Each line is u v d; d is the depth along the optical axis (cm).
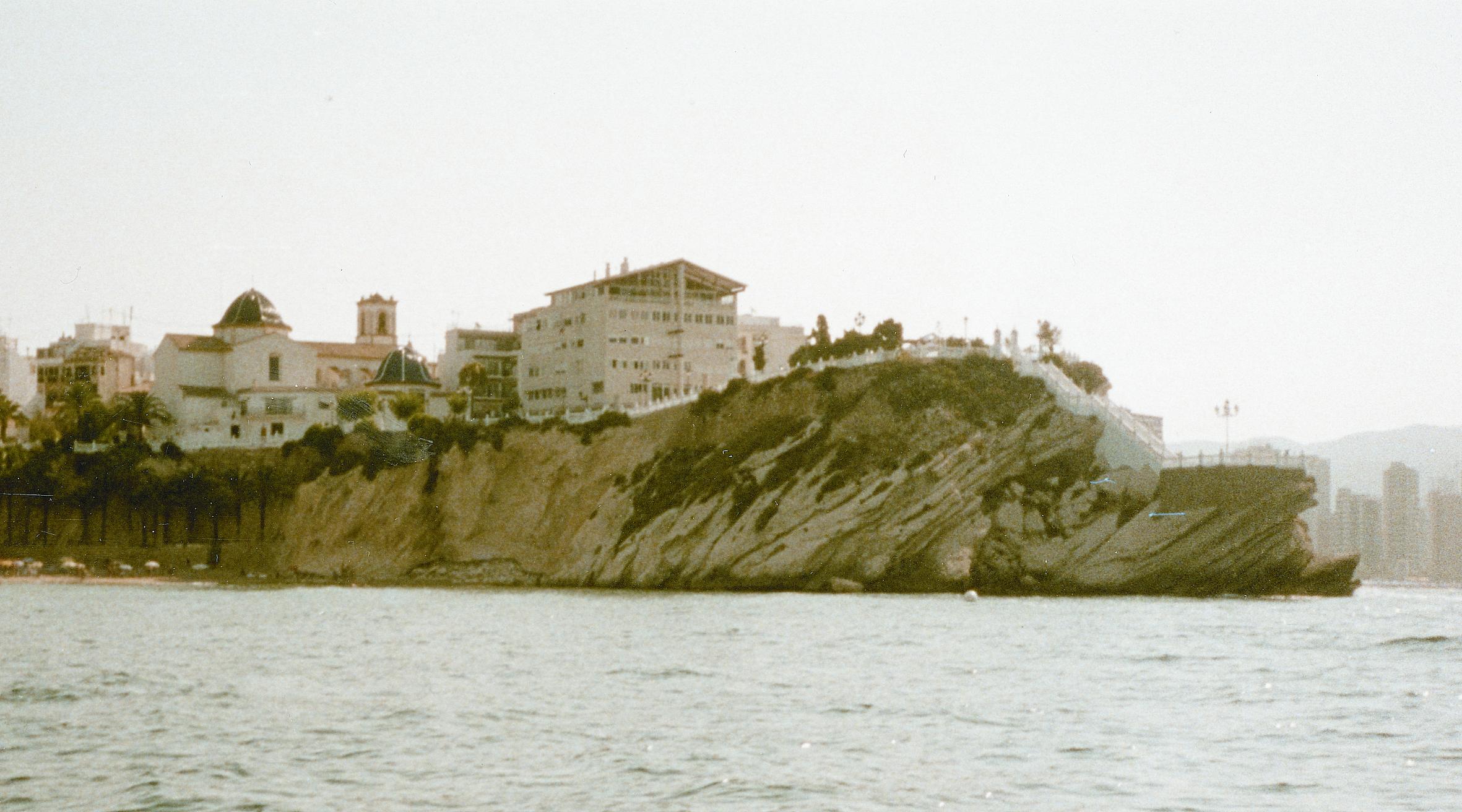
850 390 14175
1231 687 6225
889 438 13650
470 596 12975
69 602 12156
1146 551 12962
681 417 15162
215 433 19875
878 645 7912
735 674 6700
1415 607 11412
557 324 18925
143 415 19550
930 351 14825
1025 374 14275
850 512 13338
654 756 4784
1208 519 12850
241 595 13288
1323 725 5331
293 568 16738
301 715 5594
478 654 7644
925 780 4447
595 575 14488
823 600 11981
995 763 4678
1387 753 4844
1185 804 4181
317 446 17700
